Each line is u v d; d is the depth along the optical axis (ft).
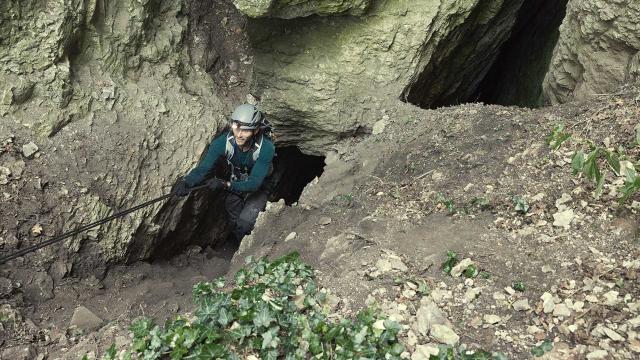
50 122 15.28
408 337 9.22
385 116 19.25
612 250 10.12
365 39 19.11
